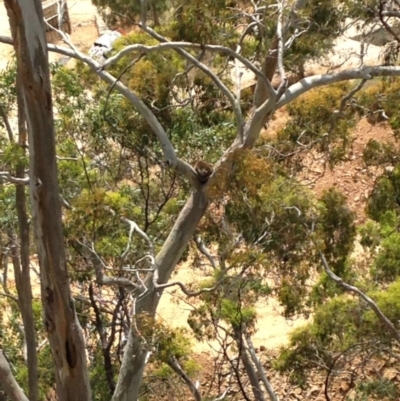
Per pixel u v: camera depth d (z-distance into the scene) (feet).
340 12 38.19
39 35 22.00
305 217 37.68
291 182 40.01
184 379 43.60
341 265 43.96
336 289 45.06
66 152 44.04
